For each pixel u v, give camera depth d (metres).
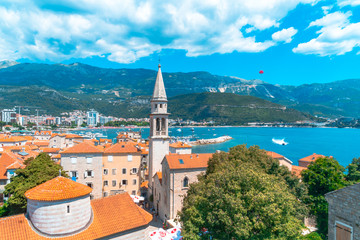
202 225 33.62
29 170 51.19
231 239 31.81
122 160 75.25
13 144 128.75
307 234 47.47
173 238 44.47
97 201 31.11
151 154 72.25
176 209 57.28
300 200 51.91
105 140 142.00
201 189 42.62
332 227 24.56
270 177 38.06
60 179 28.31
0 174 66.25
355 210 22.34
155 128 71.69
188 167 58.56
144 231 29.81
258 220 30.66
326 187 52.28
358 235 21.94
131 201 32.44
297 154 192.38
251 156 52.44
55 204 25.31
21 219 26.05
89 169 69.19
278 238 30.48
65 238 25.31
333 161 56.69
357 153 194.75
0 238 23.39
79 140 155.12
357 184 22.36
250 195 30.88
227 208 31.52
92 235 26.44
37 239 24.52
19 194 44.88
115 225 28.30
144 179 89.94
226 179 33.97
